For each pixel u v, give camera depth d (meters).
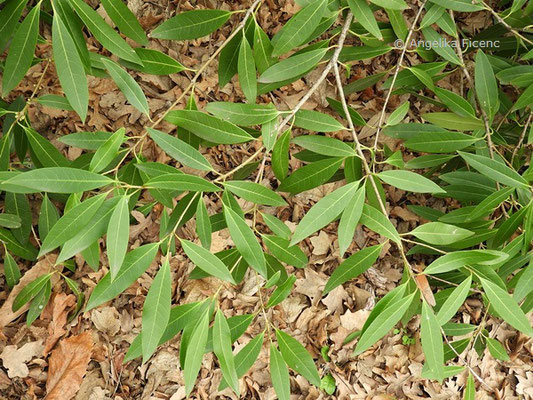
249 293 1.45
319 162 0.84
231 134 0.78
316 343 1.42
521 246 0.87
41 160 0.93
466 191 0.98
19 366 1.24
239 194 0.75
